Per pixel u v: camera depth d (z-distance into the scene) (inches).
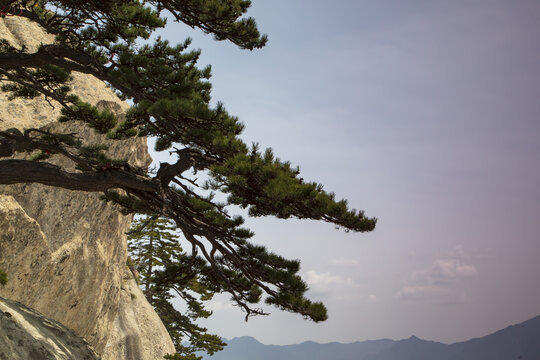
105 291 1078.4
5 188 778.8
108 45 577.3
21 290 769.6
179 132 567.8
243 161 498.9
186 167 592.7
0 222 716.0
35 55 557.6
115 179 571.5
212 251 625.9
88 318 991.6
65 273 868.6
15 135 556.7
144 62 550.9
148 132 673.6
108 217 1010.1
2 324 460.1
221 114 545.6
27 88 629.9
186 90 567.8
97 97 962.1
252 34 584.7
